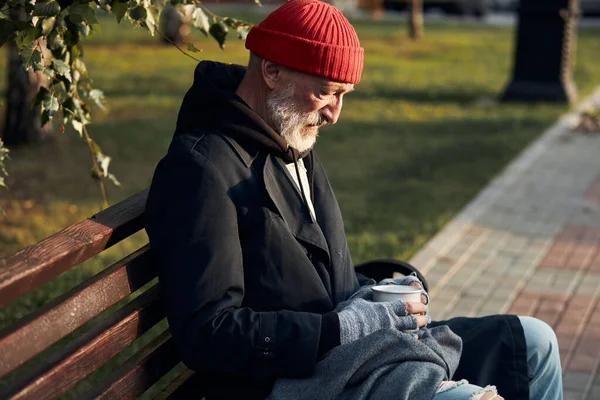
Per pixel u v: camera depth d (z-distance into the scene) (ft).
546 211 31.07
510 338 10.85
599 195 33.68
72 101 12.71
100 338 8.41
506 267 24.58
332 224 10.71
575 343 18.88
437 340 10.02
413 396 8.99
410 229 27.99
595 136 45.73
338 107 10.02
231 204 9.23
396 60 76.43
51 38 10.84
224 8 108.27
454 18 121.08
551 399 10.88
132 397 8.96
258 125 9.73
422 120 49.60
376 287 10.07
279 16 9.71
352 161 38.75
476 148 42.01
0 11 10.57
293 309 9.60
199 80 9.96
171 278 8.91
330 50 9.52
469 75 68.49
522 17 55.01
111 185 33.32
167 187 9.18
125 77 61.87
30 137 38.68
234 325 8.79
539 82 55.52
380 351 9.16
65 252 8.02
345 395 9.09
